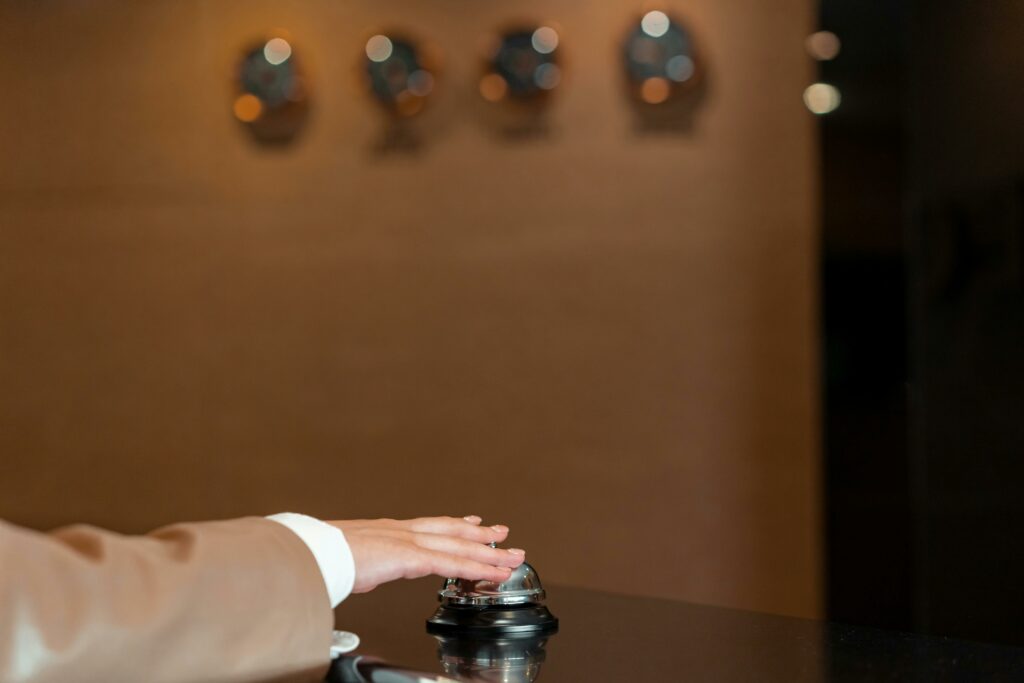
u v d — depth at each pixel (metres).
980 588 3.26
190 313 4.73
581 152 4.28
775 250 4.11
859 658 0.92
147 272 4.78
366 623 1.11
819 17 3.55
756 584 4.12
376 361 4.52
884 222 3.47
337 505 4.55
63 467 4.87
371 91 4.39
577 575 4.29
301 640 0.83
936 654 0.94
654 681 0.83
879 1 3.46
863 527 3.53
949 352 3.31
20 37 4.91
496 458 4.38
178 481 4.73
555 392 4.32
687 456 4.19
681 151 4.19
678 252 4.20
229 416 4.68
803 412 4.09
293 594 0.83
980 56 3.16
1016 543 3.15
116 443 4.81
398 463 4.49
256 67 4.53
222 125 4.68
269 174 4.62
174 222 4.75
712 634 1.05
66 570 0.73
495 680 0.83
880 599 3.48
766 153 4.11
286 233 4.61
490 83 4.26
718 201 4.16
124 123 4.80
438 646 0.98
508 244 4.37
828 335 3.56
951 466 3.32
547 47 4.20
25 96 4.91
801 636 1.03
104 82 4.82
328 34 4.53
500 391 4.38
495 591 1.05
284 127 4.59
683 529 4.18
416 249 4.47
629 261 4.25
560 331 4.31
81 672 0.71
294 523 0.91
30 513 4.89
